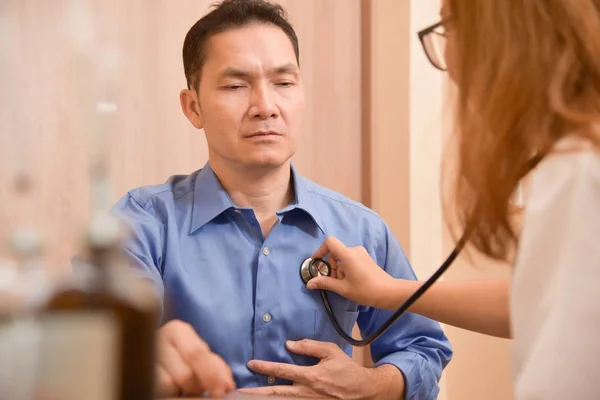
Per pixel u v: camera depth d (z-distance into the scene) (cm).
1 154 123
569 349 64
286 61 134
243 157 133
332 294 139
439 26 106
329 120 214
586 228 65
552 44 75
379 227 151
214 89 134
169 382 91
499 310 120
